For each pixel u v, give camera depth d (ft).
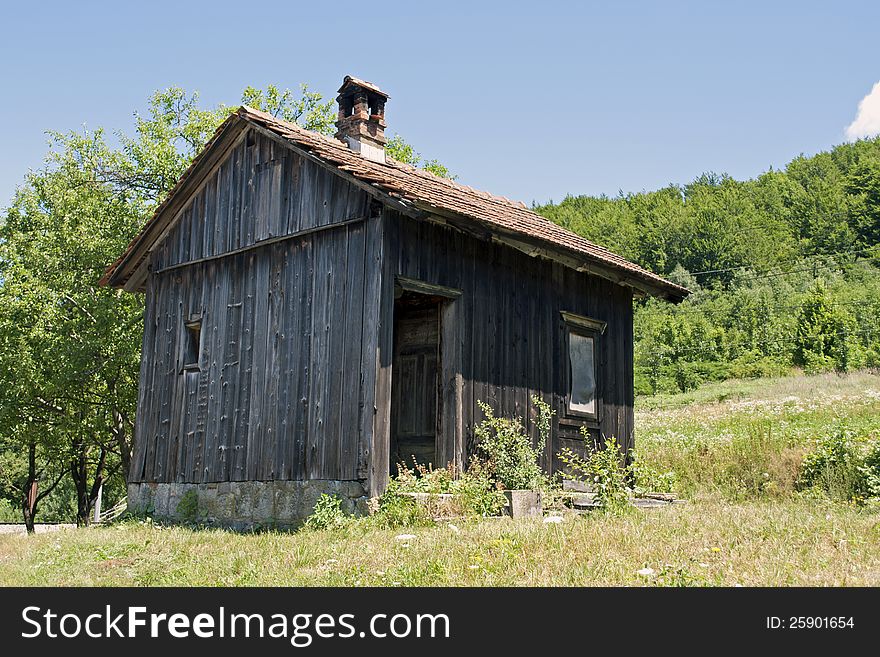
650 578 21.12
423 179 46.96
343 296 37.63
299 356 38.99
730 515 32.68
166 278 48.03
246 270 42.96
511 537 26.66
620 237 369.91
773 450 51.42
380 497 34.30
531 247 42.22
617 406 48.75
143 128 86.07
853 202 371.15
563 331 45.65
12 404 77.05
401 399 44.98
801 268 314.14
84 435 84.69
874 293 236.43
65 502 167.73
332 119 92.27
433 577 21.91
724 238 347.77
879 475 43.62
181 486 43.52
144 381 47.55
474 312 40.37
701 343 191.31
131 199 84.17
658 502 41.42
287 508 37.81
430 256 38.70
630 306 51.19
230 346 42.80
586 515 35.17
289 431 38.55
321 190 39.60
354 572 23.17
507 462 39.22
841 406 87.04
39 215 81.51
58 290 76.69
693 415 103.19
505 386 41.32
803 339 173.06
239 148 44.70
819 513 33.94
